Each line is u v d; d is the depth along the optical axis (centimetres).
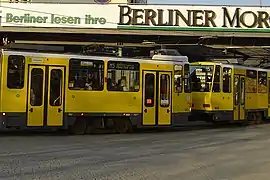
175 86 1753
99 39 2741
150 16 2492
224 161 1009
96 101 1592
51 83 1520
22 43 2648
